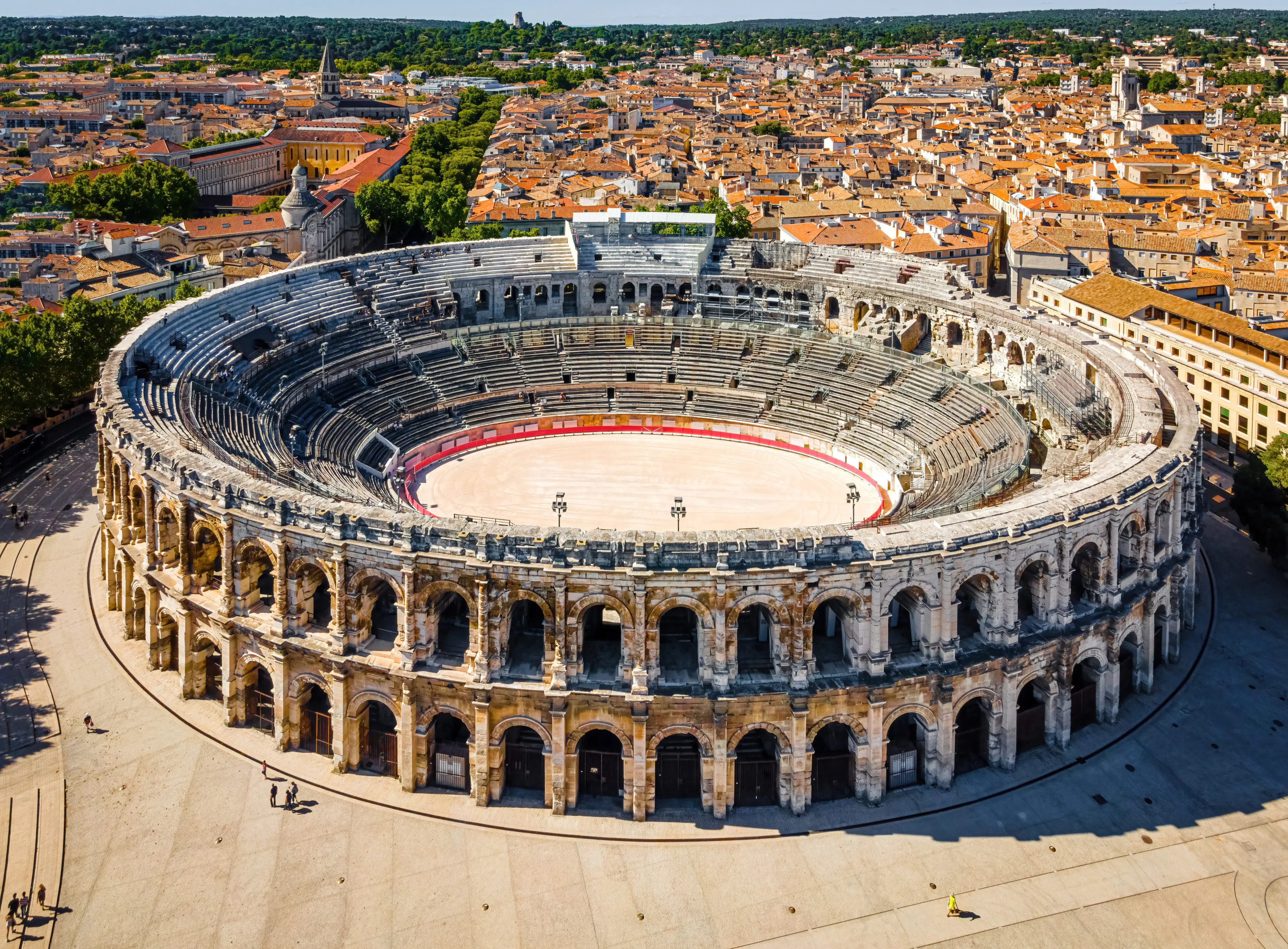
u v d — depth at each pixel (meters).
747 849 71.00
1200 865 69.06
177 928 63.78
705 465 135.88
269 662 79.44
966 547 73.25
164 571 86.88
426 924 64.50
